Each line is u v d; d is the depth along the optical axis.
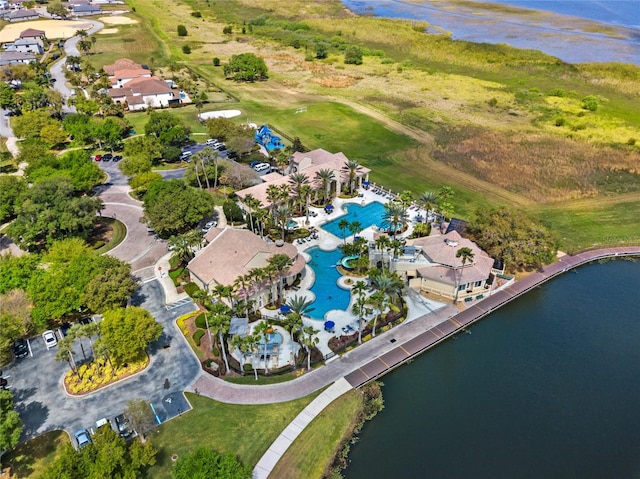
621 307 88.00
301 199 109.62
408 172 135.75
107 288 76.31
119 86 190.75
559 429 65.31
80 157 121.38
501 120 173.25
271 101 191.12
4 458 57.97
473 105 188.12
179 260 94.62
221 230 97.25
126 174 127.62
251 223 104.06
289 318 68.56
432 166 139.38
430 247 90.69
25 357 73.50
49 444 59.69
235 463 51.69
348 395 67.75
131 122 167.62
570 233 107.75
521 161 141.25
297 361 72.06
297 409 65.31
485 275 86.06
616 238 105.88
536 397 70.06
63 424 62.34
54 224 94.31
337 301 85.88
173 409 64.62
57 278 76.56
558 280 95.12
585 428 65.56
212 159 125.19
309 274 93.00
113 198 121.88
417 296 88.31
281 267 81.56
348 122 170.62
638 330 83.00
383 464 59.84
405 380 72.12
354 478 58.12
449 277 85.50
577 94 198.25
